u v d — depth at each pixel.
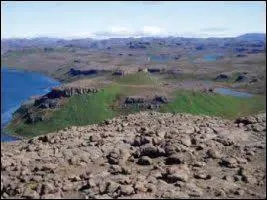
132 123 38.91
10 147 33.19
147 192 22.69
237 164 26.66
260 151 28.89
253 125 34.81
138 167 27.17
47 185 23.31
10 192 23.39
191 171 25.77
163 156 28.84
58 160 28.27
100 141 32.50
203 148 29.75
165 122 38.41
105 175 25.47
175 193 22.30
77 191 23.34
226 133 32.88
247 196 22.16
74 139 33.94
